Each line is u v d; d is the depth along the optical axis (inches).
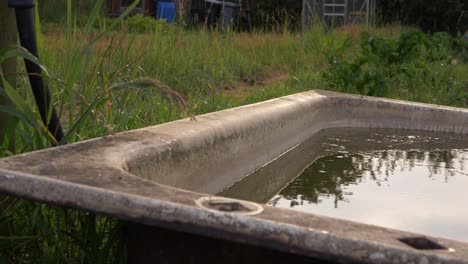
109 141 61.8
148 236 46.4
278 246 37.5
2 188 45.3
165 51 207.6
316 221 39.6
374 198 80.7
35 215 59.9
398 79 216.8
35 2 72.2
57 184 44.4
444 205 78.1
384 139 118.3
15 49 65.9
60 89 111.7
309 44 330.3
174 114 123.9
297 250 37.1
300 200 79.7
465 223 71.3
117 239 55.6
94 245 55.4
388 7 701.3
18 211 67.1
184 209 40.3
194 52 242.7
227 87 229.3
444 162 102.1
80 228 63.4
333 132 122.7
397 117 126.0
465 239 65.9
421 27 698.2
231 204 42.1
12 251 64.0
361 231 38.2
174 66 204.1
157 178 62.2
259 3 765.3
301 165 97.9
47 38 226.8
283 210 41.7
